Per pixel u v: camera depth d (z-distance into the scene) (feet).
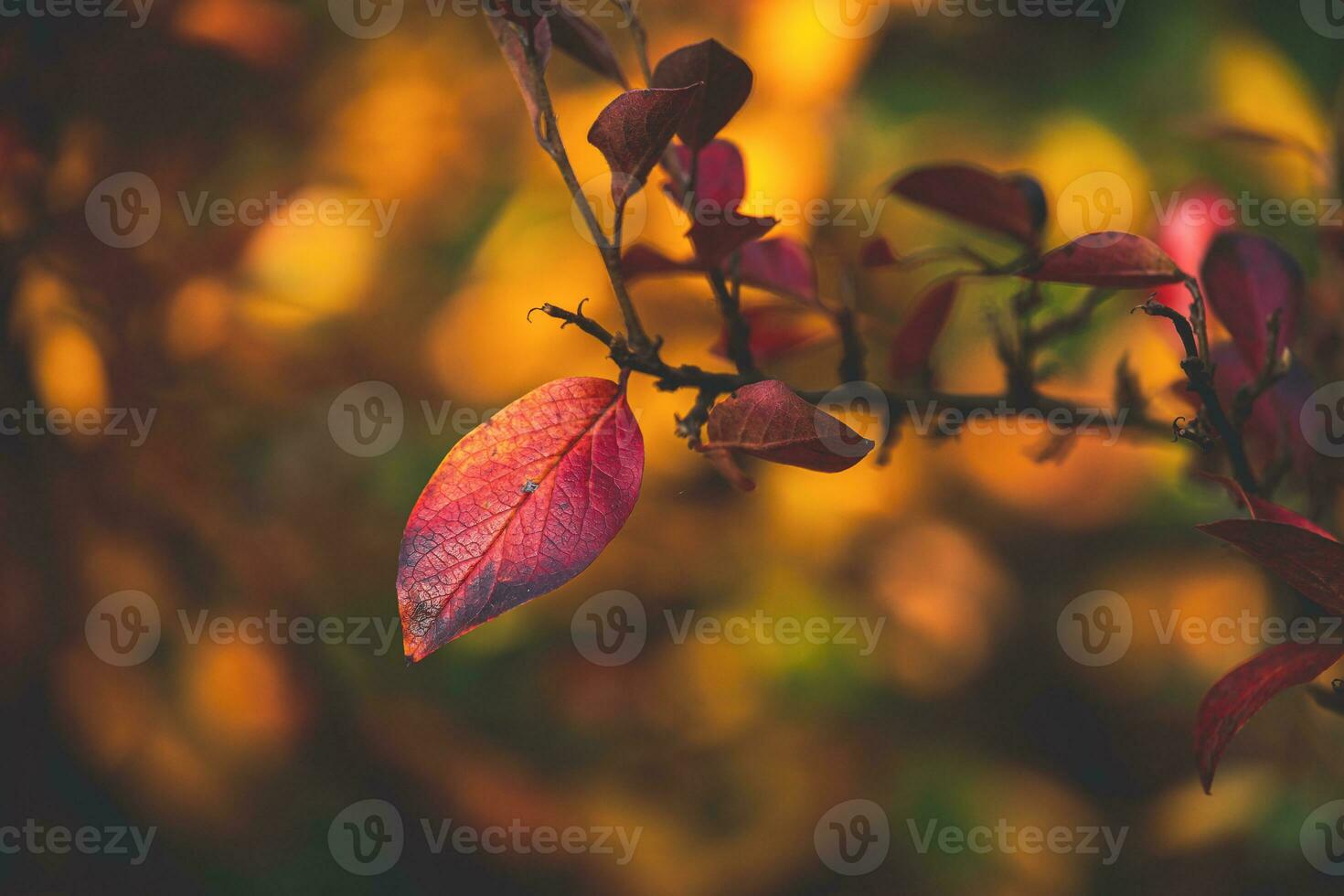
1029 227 2.08
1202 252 2.18
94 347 3.30
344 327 3.84
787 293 2.12
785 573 4.35
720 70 1.90
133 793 3.68
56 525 3.40
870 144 4.47
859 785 4.35
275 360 3.68
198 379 3.57
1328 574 1.80
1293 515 1.87
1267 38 4.78
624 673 4.32
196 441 3.57
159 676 3.58
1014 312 2.13
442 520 1.79
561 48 1.97
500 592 1.78
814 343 2.18
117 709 3.54
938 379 3.91
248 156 3.70
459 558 1.78
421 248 4.03
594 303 3.92
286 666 3.66
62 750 3.63
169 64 3.37
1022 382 2.11
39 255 3.26
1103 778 4.47
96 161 3.31
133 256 3.39
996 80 4.81
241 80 3.58
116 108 3.33
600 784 4.22
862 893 4.28
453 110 4.01
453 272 4.03
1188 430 1.93
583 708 4.29
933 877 4.25
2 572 3.32
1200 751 1.88
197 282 3.51
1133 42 4.86
